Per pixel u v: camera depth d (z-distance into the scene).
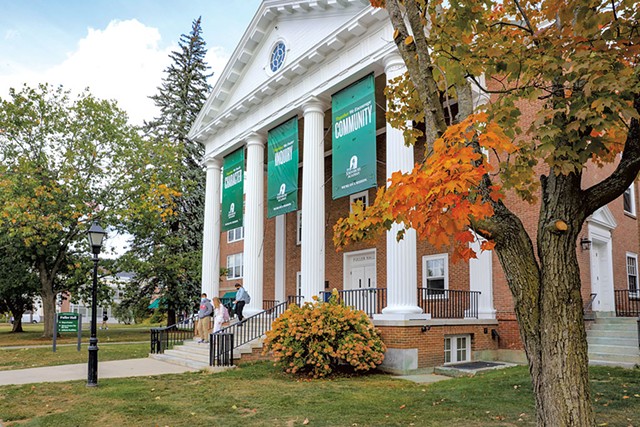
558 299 4.80
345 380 12.12
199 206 35.28
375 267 21.12
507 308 16.00
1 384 11.94
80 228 27.98
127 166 29.50
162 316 35.91
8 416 8.71
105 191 28.78
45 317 28.42
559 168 4.77
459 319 14.86
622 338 13.71
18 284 28.77
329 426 7.65
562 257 4.89
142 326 52.88
